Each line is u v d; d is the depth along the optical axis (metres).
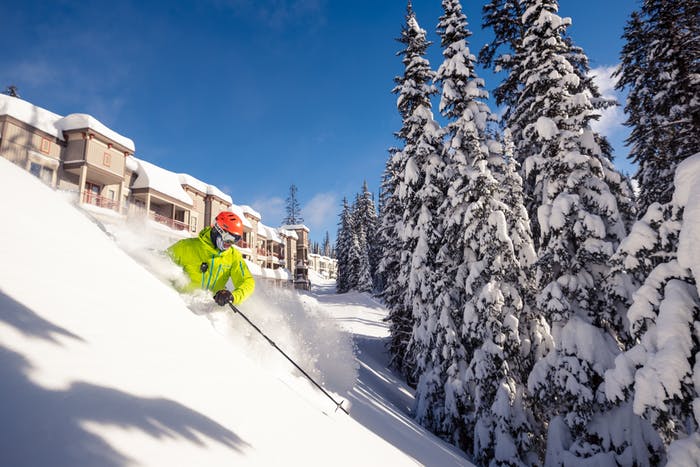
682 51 12.25
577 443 9.20
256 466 1.45
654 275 5.61
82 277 1.73
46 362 1.13
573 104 11.59
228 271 4.21
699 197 4.96
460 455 10.18
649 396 4.80
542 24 12.64
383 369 19.41
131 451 1.05
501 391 10.94
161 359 1.64
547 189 11.57
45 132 19.02
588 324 9.74
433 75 17.78
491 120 14.39
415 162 17.00
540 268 11.32
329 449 2.27
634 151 14.35
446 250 14.32
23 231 1.72
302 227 61.78
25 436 0.87
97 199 20.50
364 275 52.81
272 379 2.78
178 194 27.53
